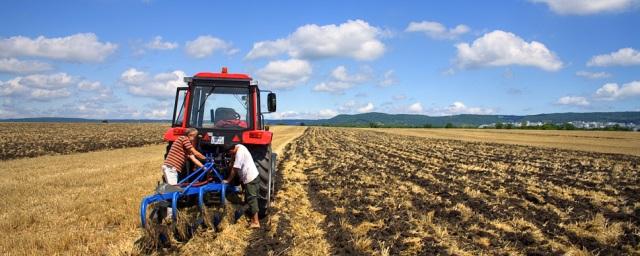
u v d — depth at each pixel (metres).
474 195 11.03
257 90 9.17
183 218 7.11
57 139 33.78
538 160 21.84
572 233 7.55
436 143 37.44
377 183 13.09
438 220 8.38
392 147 30.73
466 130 78.56
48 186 11.53
